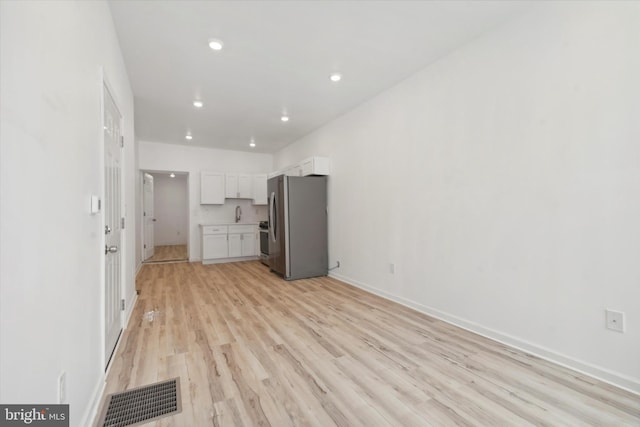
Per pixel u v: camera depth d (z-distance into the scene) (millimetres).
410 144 3152
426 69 2955
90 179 1506
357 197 4020
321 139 4898
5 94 755
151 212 6863
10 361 761
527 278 2131
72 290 1216
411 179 3145
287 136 5543
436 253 2854
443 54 2742
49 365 988
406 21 2266
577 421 1410
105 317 1832
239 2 2039
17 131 808
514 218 2211
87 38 1480
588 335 1819
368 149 3793
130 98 3234
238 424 1402
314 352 2135
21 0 829
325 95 3645
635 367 1639
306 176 4754
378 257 3637
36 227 909
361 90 3508
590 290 1812
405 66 2955
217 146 6363
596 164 1787
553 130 1986
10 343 763
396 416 1455
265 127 4965
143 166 5812
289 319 2809
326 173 4637
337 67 2969
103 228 1736
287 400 1583
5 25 757
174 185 9359
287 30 2363
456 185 2654
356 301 3379
